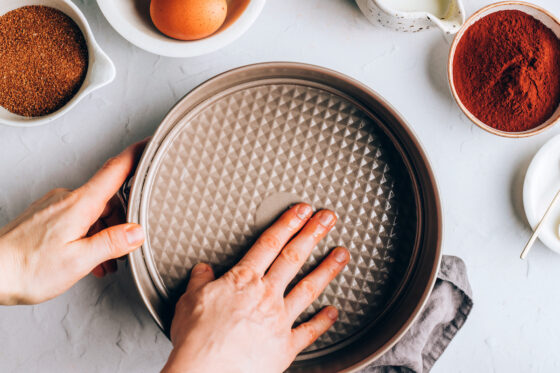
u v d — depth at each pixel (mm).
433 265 563
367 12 670
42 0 655
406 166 620
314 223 598
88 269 543
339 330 621
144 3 655
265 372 548
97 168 715
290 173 612
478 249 744
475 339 753
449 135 739
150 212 592
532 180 704
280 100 618
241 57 723
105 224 693
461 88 695
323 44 730
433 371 758
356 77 733
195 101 596
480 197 742
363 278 617
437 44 728
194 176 602
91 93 709
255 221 608
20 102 670
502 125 693
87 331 718
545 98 680
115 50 708
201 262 603
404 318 579
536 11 668
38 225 539
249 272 569
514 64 667
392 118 600
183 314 557
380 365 690
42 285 537
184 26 600
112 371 722
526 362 751
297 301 583
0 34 659
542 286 744
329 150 617
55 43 660
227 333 539
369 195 618
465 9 727
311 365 615
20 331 716
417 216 616
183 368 521
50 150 711
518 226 741
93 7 705
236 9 651
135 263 566
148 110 715
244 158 609
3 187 709
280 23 725
